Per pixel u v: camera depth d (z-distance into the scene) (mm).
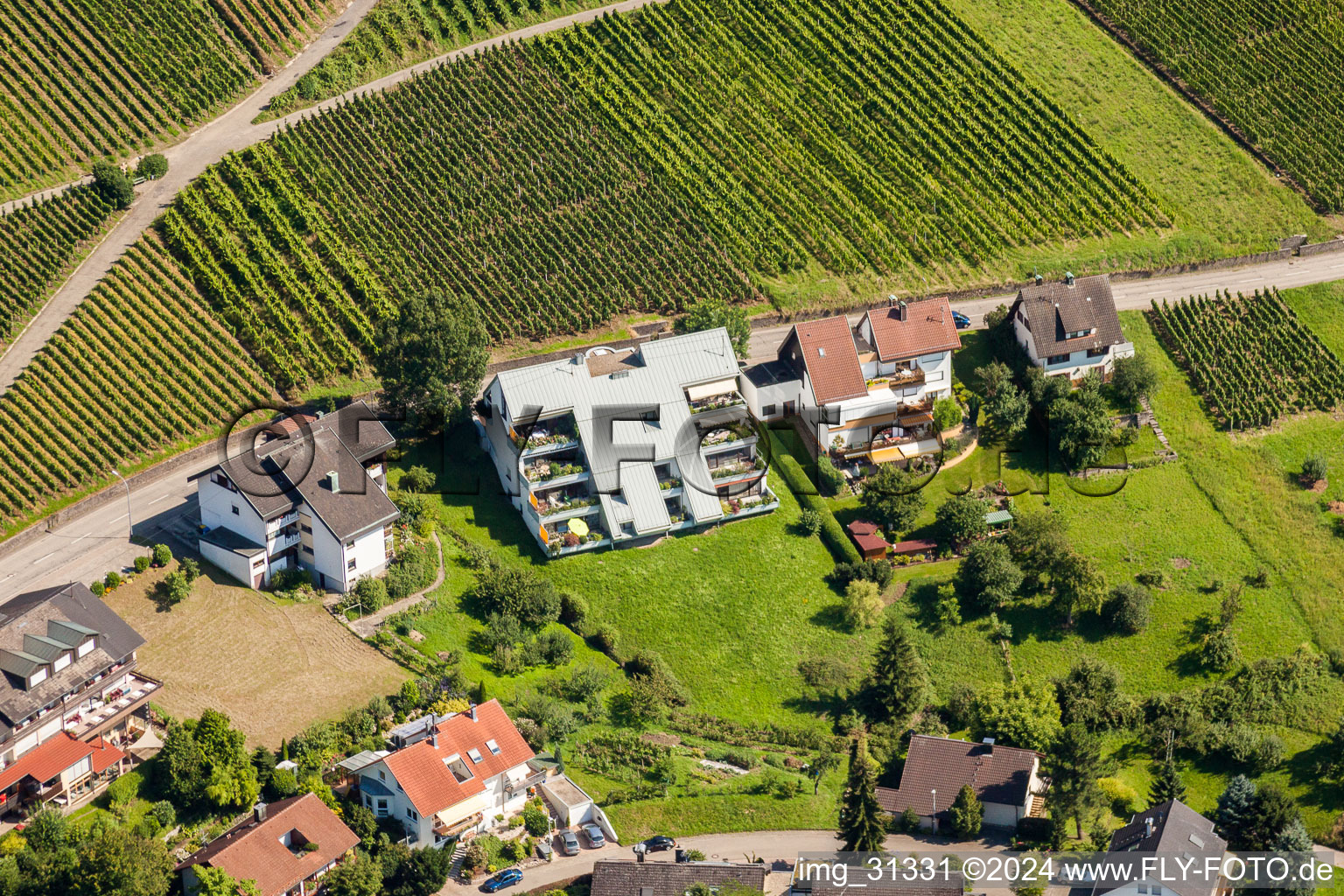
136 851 118750
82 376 174000
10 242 189125
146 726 136125
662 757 142625
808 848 135625
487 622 152750
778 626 159500
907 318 179125
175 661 142250
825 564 166250
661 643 156125
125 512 159750
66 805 128500
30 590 148000
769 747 148375
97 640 133625
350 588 151625
